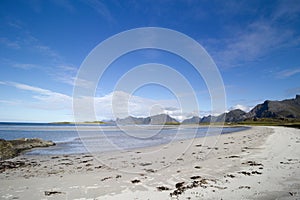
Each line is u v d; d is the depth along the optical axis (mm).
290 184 7117
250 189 6770
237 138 25703
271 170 9062
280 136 26109
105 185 7789
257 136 27562
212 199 6066
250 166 9977
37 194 6879
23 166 11867
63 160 13734
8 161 13586
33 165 12117
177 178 8516
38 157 15188
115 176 9102
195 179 8227
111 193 6902
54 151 18375
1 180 8711
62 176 9297
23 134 39562
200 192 6707
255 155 12883
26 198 6520
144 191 7047
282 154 12844
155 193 6820
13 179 8859
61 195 6758
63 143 24500
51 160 13812
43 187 7621
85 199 6398
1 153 15867
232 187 7059
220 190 6812
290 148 15266
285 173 8500
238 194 6367
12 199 6434
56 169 10914
